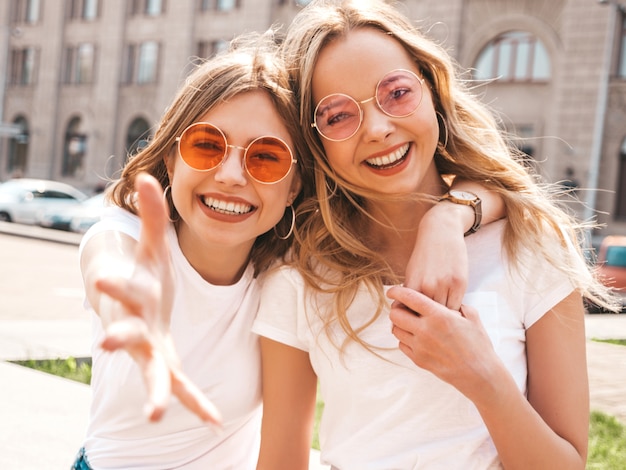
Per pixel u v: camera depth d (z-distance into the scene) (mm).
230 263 2135
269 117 2051
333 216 2129
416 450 1899
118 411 2064
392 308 1735
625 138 25297
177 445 2117
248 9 32094
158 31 34719
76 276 14406
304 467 2195
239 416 2197
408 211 2184
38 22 38844
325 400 2061
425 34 2334
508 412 1721
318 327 2053
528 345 1988
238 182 1969
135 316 1116
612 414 4785
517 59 26797
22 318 9273
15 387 5098
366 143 2016
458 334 1673
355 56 2023
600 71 25328
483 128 2367
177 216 2174
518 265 1970
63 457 3740
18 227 24156
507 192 2074
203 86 2055
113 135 36000
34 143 38500
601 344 7000
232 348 2143
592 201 24656
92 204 25031
